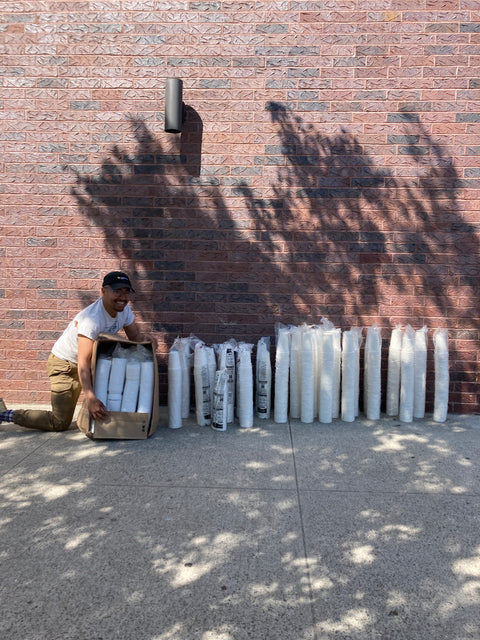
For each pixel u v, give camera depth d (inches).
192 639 94.7
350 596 106.0
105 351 192.4
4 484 149.9
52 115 211.0
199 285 213.6
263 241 210.8
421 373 203.2
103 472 157.3
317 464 163.3
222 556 117.9
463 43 201.0
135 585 108.7
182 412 203.2
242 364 193.0
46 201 213.6
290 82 205.9
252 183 209.5
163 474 156.2
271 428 194.4
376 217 207.6
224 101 207.5
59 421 187.3
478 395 210.1
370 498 142.9
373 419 203.0
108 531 127.0
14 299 216.1
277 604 103.6
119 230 213.3
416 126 204.2
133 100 209.3
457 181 204.5
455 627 98.0
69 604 103.3
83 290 215.8
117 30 207.6
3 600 104.3
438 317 208.8
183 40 206.7
